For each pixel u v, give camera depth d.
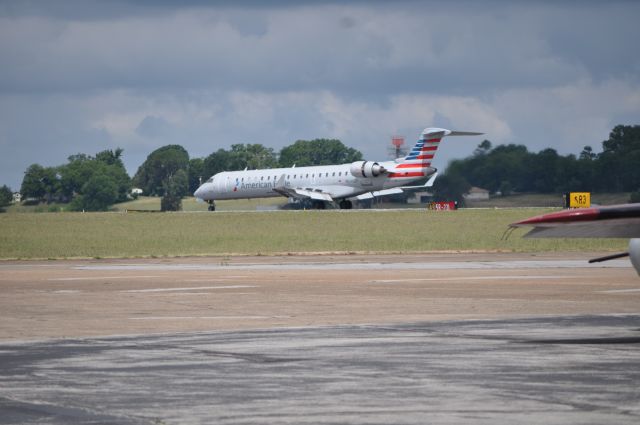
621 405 39.28
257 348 56.03
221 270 126.75
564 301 83.62
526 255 159.50
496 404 39.56
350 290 95.50
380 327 65.88
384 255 163.50
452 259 149.00
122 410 39.06
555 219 56.66
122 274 120.94
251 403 40.22
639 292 91.56
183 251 183.12
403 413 38.00
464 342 57.94
